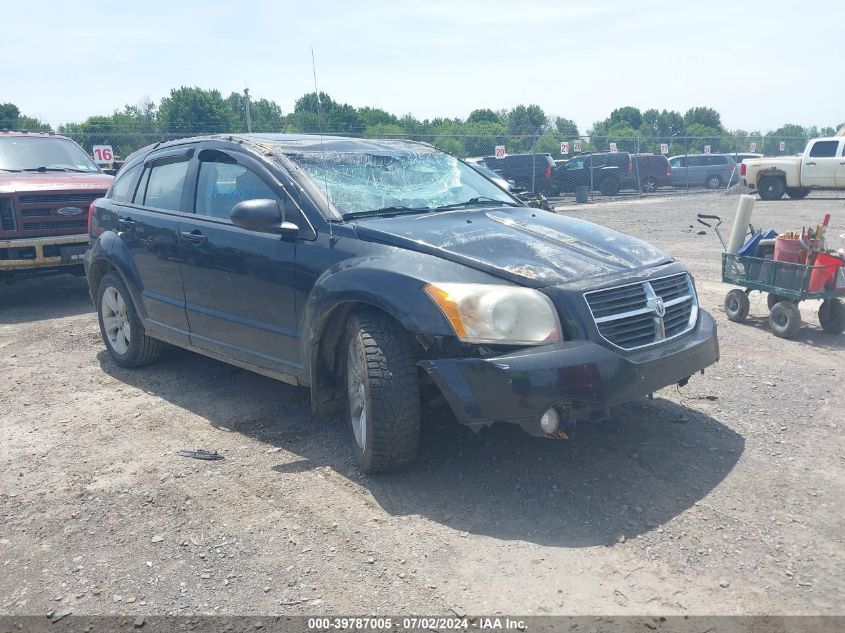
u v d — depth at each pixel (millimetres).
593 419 3580
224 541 3412
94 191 8867
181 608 2943
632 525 3414
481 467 4023
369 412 3748
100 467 4246
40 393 5586
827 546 3217
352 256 4043
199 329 5184
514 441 4324
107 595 3049
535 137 27438
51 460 4359
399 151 5270
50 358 6539
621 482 3811
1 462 4352
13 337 7352
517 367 3408
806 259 6344
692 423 4566
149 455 4391
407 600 2934
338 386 4391
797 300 6418
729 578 3008
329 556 3256
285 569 3174
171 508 3738
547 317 3555
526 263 3760
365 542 3354
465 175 5352
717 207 21406
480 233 4086
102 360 6438
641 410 4781
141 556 3322
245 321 4758
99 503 3818
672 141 44000
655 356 3691
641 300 3803
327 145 5035
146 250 5555
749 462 4023
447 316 3533
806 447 4207
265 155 4762
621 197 27766
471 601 2912
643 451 4164
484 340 3498
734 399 4977
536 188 27312
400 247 3936
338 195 4488
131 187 6051
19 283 10594
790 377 5410
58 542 3467
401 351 3744
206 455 4340
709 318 4289
